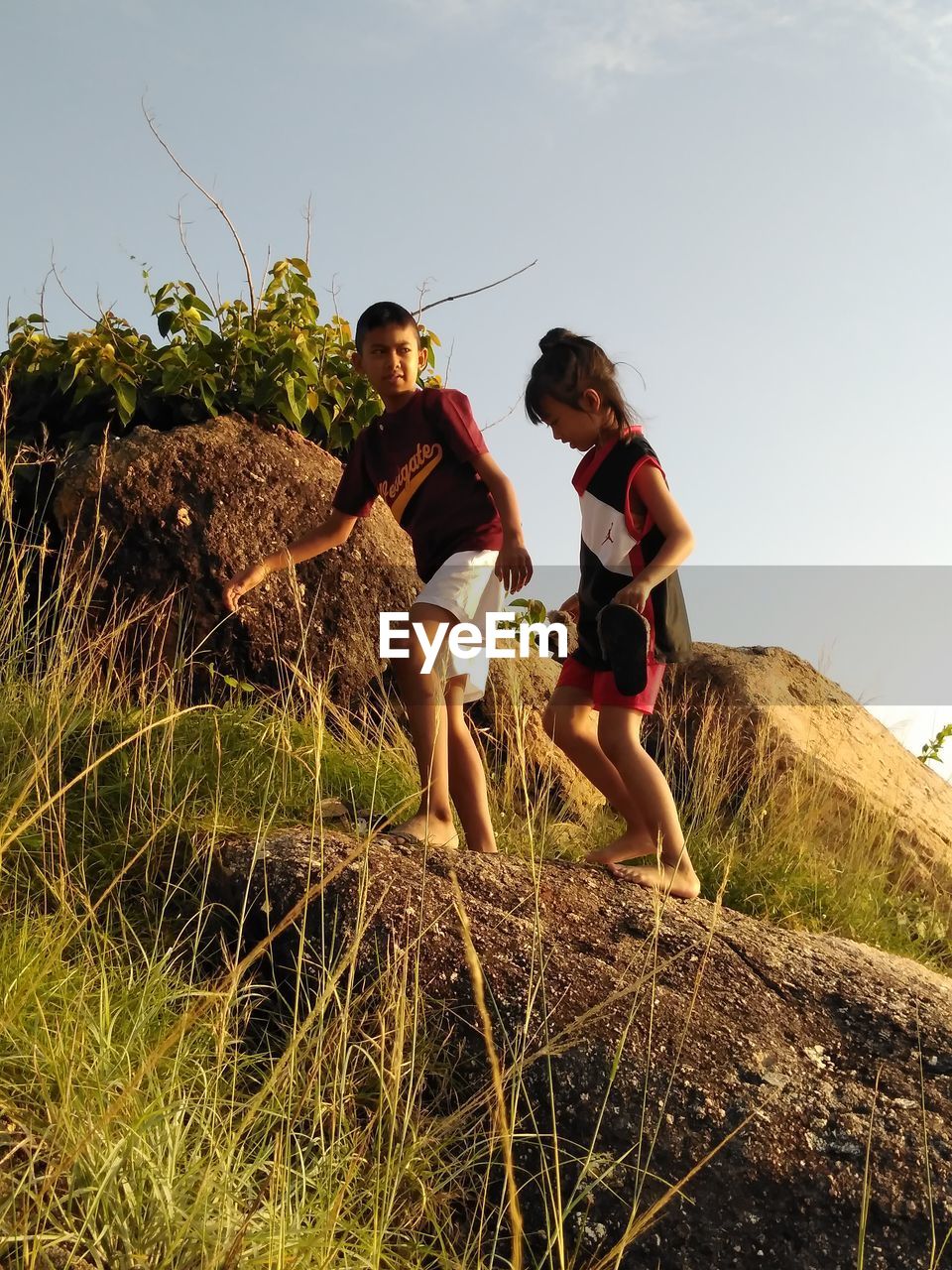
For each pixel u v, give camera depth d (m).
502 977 2.69
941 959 4.93
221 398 5.17
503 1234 2.29
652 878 3.29
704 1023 2.67
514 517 3.45
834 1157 2.39
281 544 4.84
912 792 6.30
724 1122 2.43
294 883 2.91
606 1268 2.21
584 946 2.88
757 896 4.43
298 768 3.75
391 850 3.12
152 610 4.43
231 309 5.38
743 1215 2.29
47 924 2.72
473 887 3.01
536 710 5.20
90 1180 1.96
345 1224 2.11
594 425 3.44
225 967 2.80
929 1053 2.72
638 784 3.35
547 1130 2.42
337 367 5.45
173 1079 2.26
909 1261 2.23
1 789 3.11
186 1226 1.90
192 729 3.74
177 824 3.21
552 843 4.15
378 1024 2.56
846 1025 2.78
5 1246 1.80
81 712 3.64
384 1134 2.39
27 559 4.52
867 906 4.77
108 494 4.57
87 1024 2.31
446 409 3.57
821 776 5.76
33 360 5.14
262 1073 2.45
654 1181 2.33
